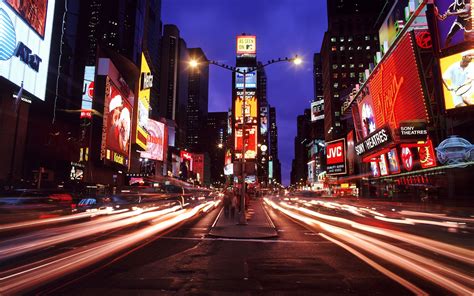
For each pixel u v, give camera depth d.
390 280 7.95
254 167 20.20
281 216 27.89
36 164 68.38
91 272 8.53
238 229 17.44
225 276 8.40
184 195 63.12
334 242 13.98
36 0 45.47
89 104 68.06
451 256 10.63
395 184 63.47
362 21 136.00
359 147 68.94
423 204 43.94
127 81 86.62
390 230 17.81
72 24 139.38
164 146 132.75
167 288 7.28
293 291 7.16
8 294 6.65
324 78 152.38
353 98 80.00
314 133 181.50
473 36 39.12
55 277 7.96
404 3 55.88
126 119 79.12
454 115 41.12
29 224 18.97
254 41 124.50
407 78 50.97
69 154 71.19
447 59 41.41
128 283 7.61
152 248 12.29
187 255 11.09
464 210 33.12
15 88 43.41
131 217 24.91
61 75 120.06
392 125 58.41
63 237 14.26
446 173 45.06
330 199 70.50
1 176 43.78
